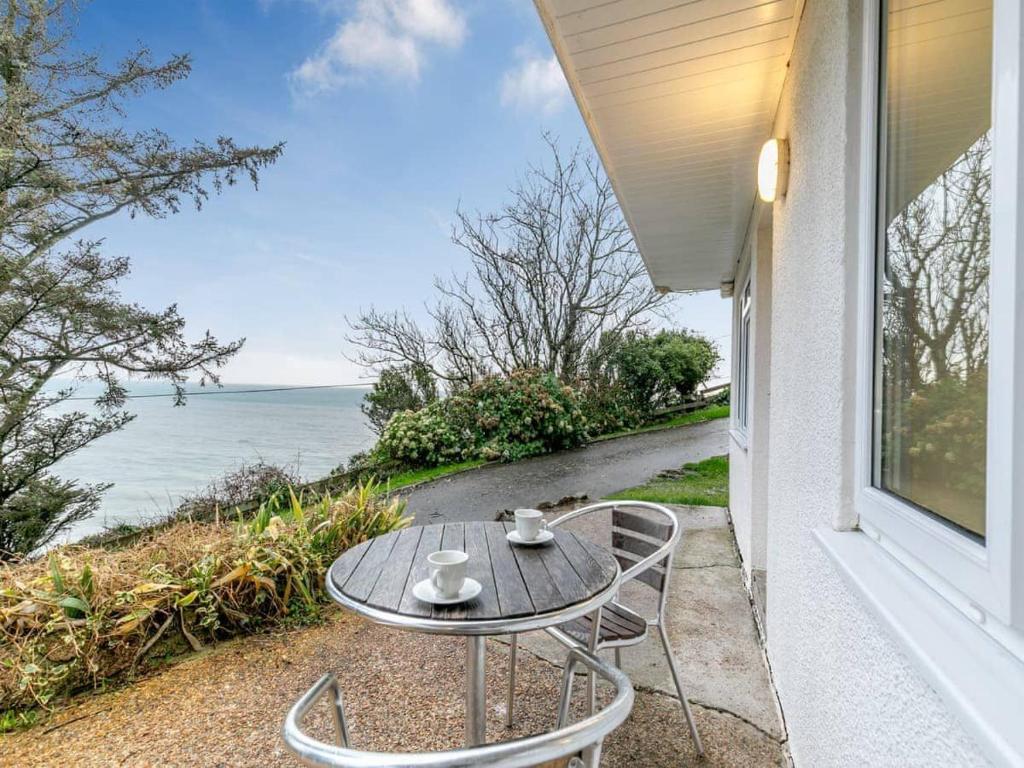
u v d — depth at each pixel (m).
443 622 1.32
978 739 0.63
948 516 0.93
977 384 0.84
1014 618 0.70
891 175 1.22
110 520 6.02
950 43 0.94
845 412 1.35
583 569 1.68
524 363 13.27
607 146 2.86
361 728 2.17
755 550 3.48
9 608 2.42
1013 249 0.68
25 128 5.82
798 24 1.91
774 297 2.38
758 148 2.88
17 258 6.14
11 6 6.11
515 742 0.80
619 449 10.23
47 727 2.20
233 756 2.01
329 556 3.47
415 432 9.16
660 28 1.93
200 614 2.83
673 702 2.27
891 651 0.99
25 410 6.07
